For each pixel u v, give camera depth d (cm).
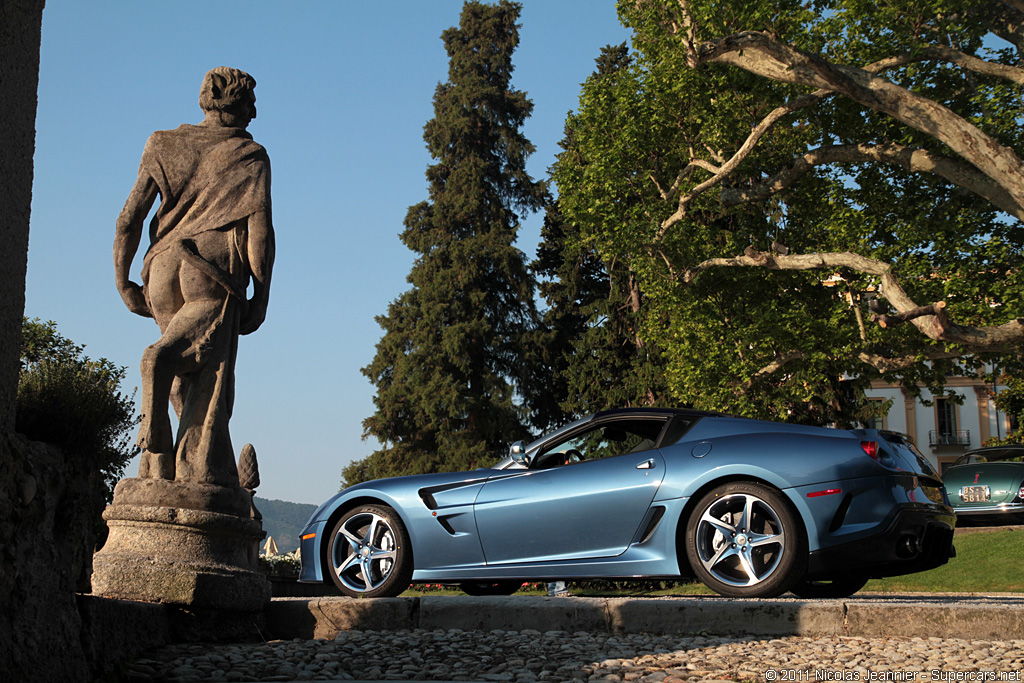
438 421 3734
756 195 1909
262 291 593
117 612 440
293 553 1656
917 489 563
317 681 404
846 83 1490
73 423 401
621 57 3816
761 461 561
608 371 3472
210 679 414
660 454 598
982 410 5109
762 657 436
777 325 1853
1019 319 1395
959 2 1673
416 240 4050
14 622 312
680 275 1962
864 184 2006
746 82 1884
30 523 325
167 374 544
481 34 4291
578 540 597
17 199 326
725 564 571
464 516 627
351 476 3922
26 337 1750
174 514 525
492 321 3872
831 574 584
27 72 334
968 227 1891
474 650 473
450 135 4147
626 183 1994
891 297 1562
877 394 5331
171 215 586
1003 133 1831
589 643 486
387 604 548
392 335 3947
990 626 472
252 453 1606
